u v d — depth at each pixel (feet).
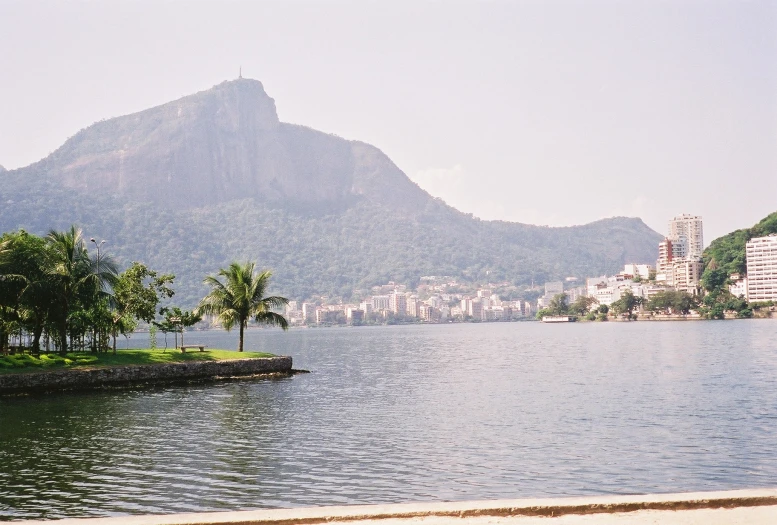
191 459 110.42
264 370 271.28
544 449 116.98
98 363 236.63
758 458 108.58
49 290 238.89
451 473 100.48
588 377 248.93
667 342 508.12
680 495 56.44
